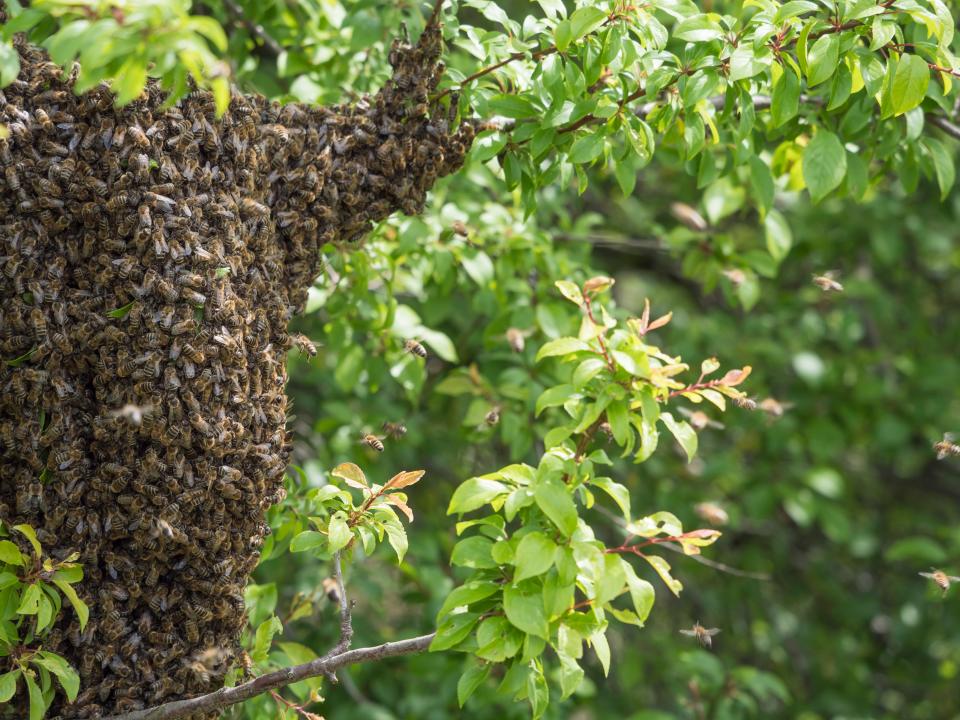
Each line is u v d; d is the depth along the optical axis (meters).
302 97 5.71
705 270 7.14
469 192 7.05
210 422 3.67
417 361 6.20
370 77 5.77
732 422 9.27
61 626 3.78
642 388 3.77
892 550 8.57
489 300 6.51
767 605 11.16
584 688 7.53
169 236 3.59
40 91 3.56
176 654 3.88
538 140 4.56
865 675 10.73
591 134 4.46
